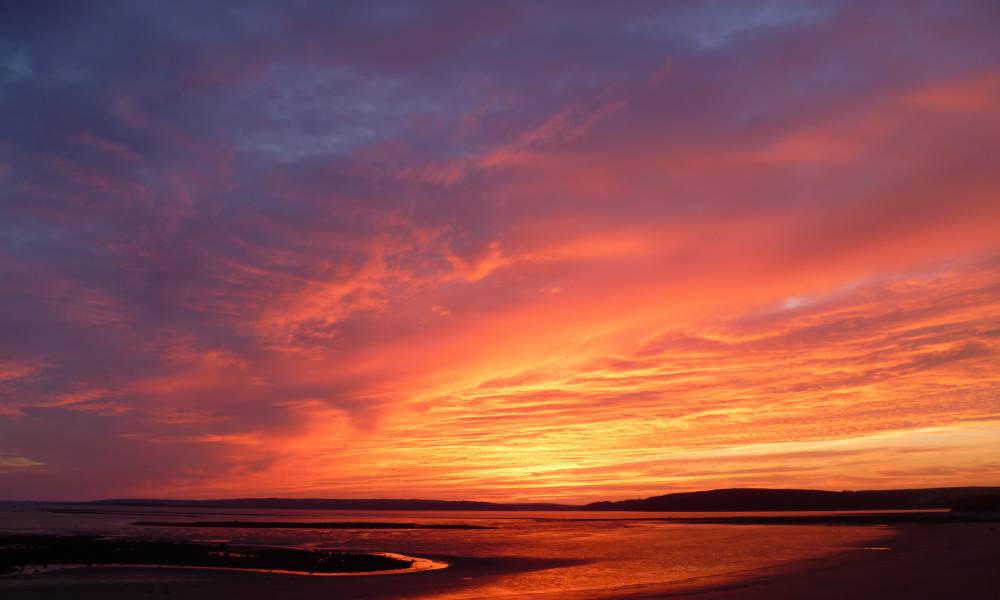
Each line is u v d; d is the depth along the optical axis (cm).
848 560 4084
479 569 4266
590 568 4203
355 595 3209
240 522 12850
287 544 6681
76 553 5312
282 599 3123
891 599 2528
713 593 2842
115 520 13525
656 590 3030
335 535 8438
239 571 4225
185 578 3906
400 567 4434
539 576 3825
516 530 9738
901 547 4981
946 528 7425
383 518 17288
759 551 5141
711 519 12725
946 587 2773
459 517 18838
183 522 12662
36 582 3759
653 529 9438
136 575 4047
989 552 4322
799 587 2920
